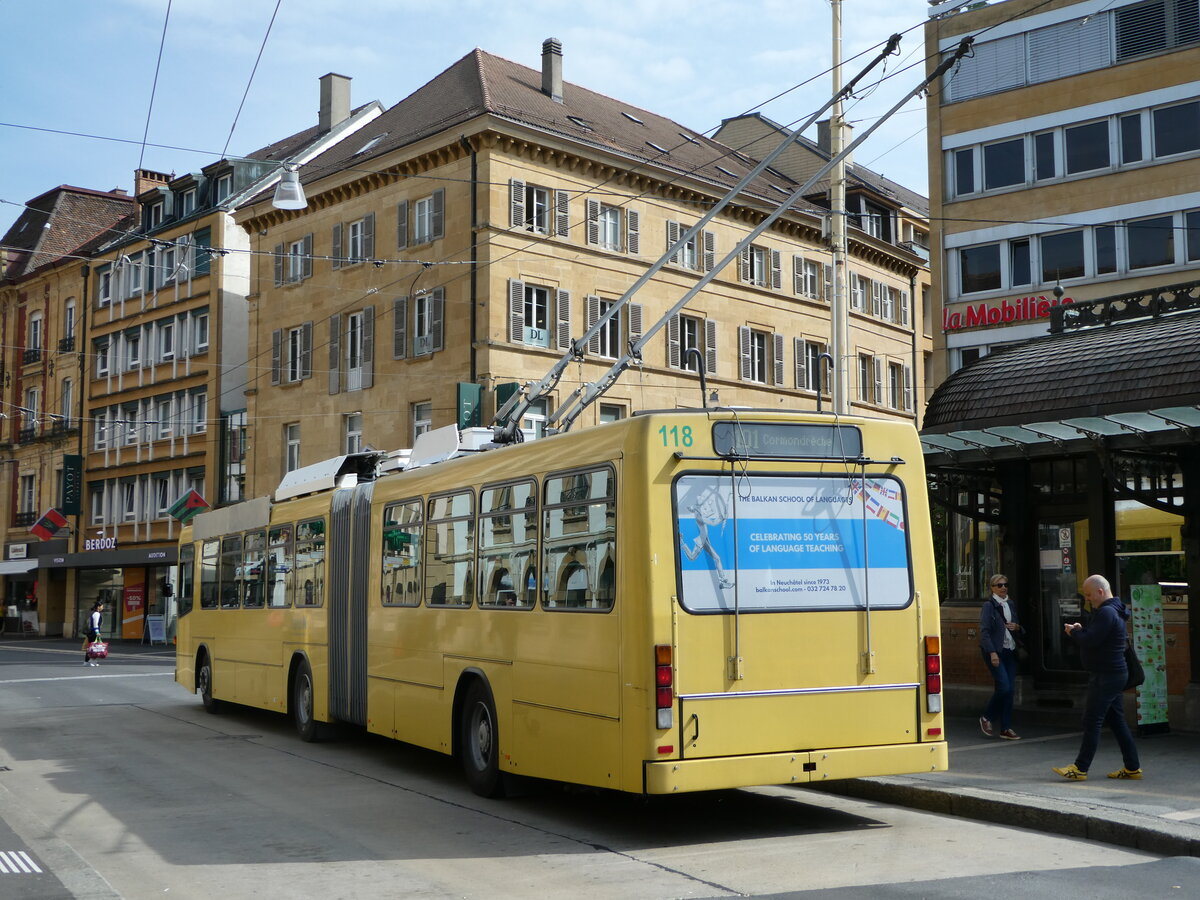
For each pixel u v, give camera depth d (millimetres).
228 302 50438
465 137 36969
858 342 49625
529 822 9859
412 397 38906
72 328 59781
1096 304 15836
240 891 7664
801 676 9047
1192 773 10609
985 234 35281
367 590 13805
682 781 8523
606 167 39531
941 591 25250
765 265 45250
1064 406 13938
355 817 10148
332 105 50438
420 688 12242
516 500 10523
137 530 54281
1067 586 15078
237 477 48375
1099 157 33531
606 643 8984
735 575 8938
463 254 37344
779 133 53344
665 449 8898
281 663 16422
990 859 8164
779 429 9305
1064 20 34125
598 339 39250
